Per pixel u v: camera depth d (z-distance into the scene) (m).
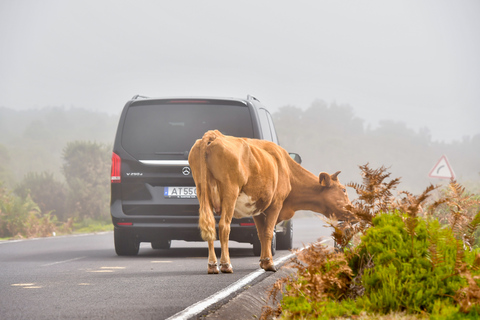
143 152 16.72
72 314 8.94
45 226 33.06
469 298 7.22
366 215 9.05
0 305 9.62
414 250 7.93
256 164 13.33
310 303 7.93
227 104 16.83
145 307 9.46
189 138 16.72
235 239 16.78
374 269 7.91
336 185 14.99
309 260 8.29
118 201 16.69
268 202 13.68
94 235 29.42
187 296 10.42
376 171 9.54
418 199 8.73
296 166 14.99
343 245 8.89
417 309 7.38
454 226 9.37
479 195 12.92
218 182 12.75
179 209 16.45
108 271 13.93
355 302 7.86
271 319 8.49
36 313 9.01
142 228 16.56
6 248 21.25
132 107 17.00
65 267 14.87
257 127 16.73
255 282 11.80
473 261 7.94
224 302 9.82
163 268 14.47
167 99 16.81
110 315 8.88
